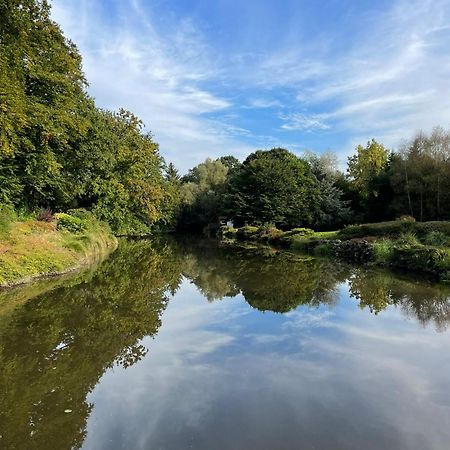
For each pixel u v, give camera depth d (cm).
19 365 654
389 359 695
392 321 944
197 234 5369
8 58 1578
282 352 732
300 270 1842
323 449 416
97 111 2883
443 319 958
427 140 3462
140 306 1099
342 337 826
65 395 548
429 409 511
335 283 1475
